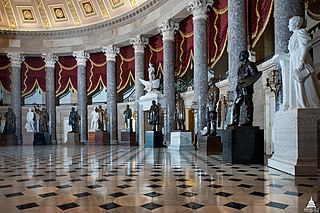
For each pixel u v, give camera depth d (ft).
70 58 78.23
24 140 71.46
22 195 12.92
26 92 78.33
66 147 56.44
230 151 23.57
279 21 23.48
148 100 56.34
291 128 17.99
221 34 45.91
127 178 17.11
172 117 52.16
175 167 21.70
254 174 17.92
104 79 74.79
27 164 24.84
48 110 74.64
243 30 34.14
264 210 10.23
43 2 75.10
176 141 41.47
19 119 74.59
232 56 33.94
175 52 57.57
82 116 72.38
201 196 12.40
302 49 17.66
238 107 24.21
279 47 23.38
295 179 16.03
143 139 58.75
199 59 44.11
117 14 69.87
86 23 74.84
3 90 77.71
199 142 34.55
